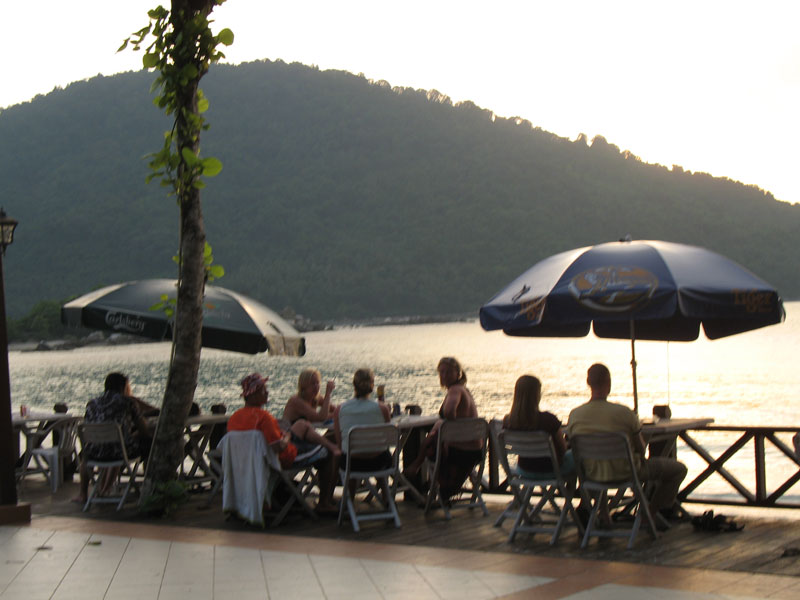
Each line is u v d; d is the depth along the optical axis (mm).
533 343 127188
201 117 8516
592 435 6672
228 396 47312
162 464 8531
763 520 7641
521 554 6629
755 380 54250
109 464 8742
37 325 184750
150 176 8500
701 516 7352
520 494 7629
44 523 8188
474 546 6957
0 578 6070
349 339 153500
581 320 6672
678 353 91688
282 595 5566
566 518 7680
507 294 7320
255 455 7809
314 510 8281
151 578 6020
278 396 45594
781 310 6715
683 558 6324
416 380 57312
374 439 7738
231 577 6027
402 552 6750
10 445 8234
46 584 5895
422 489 8992
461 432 8125
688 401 42750
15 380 68000
